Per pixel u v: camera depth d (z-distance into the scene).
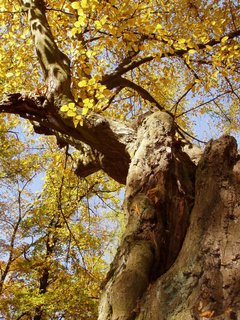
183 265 2.94
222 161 3.40
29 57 7.88
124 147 4.72
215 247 2.87
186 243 3.14
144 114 4.87
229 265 2.74
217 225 3.03
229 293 2.61
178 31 7.75
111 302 2.94
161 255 3.30
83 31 6.86
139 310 2.82
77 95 6.18
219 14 8.45
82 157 6.04
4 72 7.61
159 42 6.52
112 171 5.34
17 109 5.50
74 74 6.67
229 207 3.09
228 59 6.98
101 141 5.00
